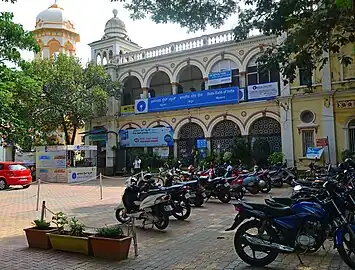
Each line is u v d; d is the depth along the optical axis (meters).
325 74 20.06
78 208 12.62
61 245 6.89
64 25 36.12
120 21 31.95
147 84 28.73
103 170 29.47
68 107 26.55
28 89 20.16
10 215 11.41
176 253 6.73
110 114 29.42
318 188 7.12
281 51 12.27
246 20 12.82
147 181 9.84
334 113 19.86
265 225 5.94
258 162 21.64
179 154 26.31
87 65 28.11
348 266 5.66
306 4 11.05
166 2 11.43
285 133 21.19
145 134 27.58
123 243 6.33
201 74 28.11
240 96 23.70
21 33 17.23
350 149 19.34
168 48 27.89
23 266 6.08
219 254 6.59
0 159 31.45
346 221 5.65
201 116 25.31
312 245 5.78
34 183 23.62
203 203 13.20
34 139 27.20
